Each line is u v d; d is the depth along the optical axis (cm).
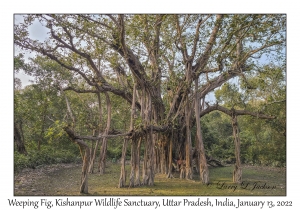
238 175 1953
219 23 1759
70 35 1762
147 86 1967
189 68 2012
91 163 2481
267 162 3153
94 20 1733
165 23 1912
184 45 1966
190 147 2114
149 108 1956
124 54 1838
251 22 1673
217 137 3828
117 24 1730
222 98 2278
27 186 1673
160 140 2314
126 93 2303
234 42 2019
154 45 1958
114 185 1814
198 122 2028
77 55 2006
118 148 3909
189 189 1689
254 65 1886
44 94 2367
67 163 3103
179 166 2281
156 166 2367
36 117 2512
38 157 2703
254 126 2983
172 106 2148
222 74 1992
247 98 2211
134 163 1783
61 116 2794
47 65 2334
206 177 1925
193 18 1884
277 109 2284
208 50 1959
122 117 2931
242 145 3466
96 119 2664
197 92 2036
